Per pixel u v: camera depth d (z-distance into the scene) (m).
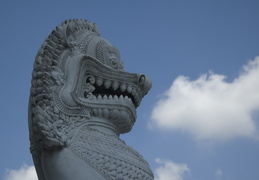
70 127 4.19
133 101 4.80
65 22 4.76
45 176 4.22
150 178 4.31
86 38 4.90
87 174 3.96
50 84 4.23
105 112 4.44
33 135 4.19
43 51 4.36
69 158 4.02
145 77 4.77
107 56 4.91
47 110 4.11
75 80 4.39
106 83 4.67
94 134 4.27
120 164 4.09
